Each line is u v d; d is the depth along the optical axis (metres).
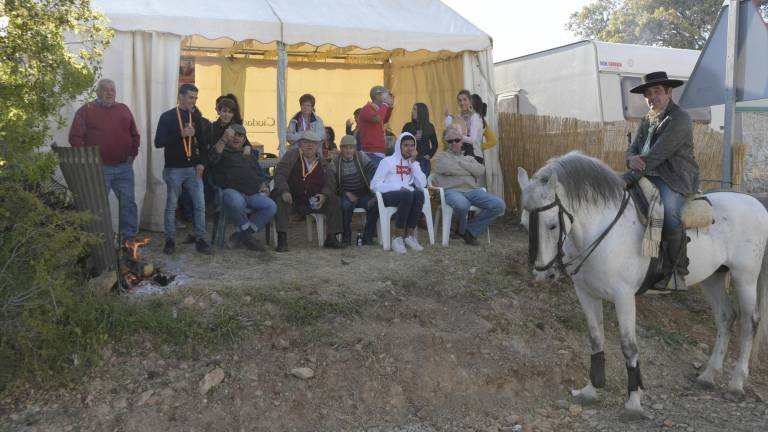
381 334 5.87
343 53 12.65
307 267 6.95
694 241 5.52
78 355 5.22
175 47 8.45
